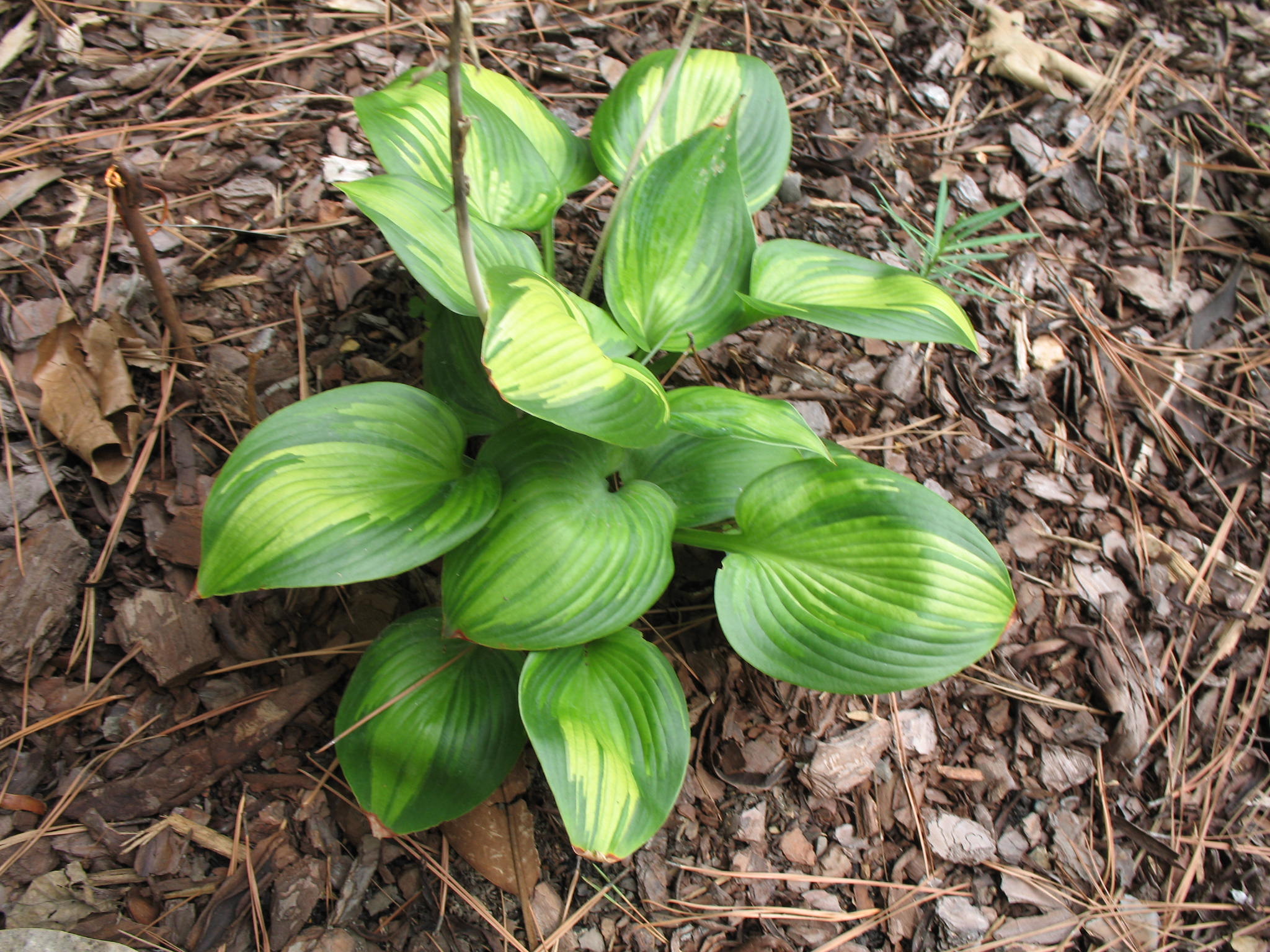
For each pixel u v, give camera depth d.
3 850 0.53
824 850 0.60
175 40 0.73
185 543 0.59
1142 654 0.67
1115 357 0.75
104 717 0.56
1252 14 0.94
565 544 0.51
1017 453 0.71
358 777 0.54
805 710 0.63
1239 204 0.83
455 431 0.54
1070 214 0.81
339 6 0.77
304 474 0.49
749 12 0.85
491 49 0.78
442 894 0.57
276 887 0.55
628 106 0.65
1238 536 0.71
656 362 0.67
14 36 0.70
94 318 0.62
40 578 0.56
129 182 0.54
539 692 0.52
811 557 0.56
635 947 0.57
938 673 0.54
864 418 0.71
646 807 0.51
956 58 0.86
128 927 0.53
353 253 0.69
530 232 0.72
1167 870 0.62
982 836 0.61
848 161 0.79
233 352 0.64
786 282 0.61
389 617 0.61
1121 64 0.88
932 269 0.73
